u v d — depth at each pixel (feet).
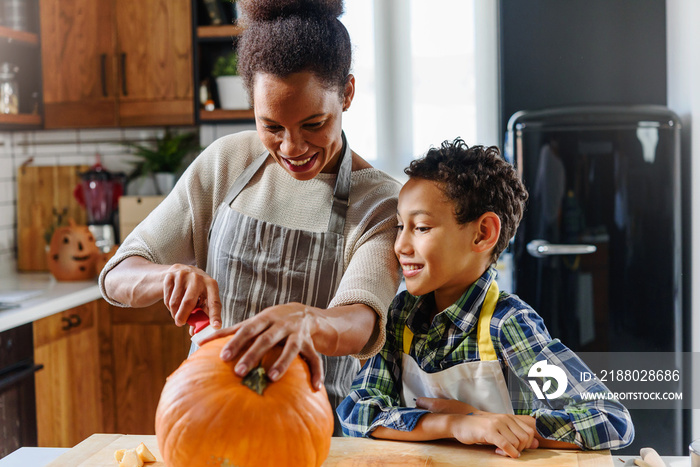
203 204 4.06
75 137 11.14
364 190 3.87
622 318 8.29
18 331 7.70
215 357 2.72
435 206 3.51
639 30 9.37
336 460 3.20
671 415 8.29
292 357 2.64
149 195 10.70
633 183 8.21
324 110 3.16
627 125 8.17
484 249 3.66
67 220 10.71
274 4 3.23
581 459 3.17
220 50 10.63
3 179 10.73
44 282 9.70
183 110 10.00
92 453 3.32
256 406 2.57
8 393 7.47
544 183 8.32
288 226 3.83
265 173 3.96
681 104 8.70
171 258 3.99
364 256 3.54
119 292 3.59
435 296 3.93
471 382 3.71
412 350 3.94
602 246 8.27
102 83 10.02
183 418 2.59
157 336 9.59
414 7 10.68
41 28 9.98
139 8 9.93
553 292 8.36
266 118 3.16
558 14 9.50
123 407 9.69
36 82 10.12
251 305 3.81
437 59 10.68
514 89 9.64
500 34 9.62
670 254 8.21
